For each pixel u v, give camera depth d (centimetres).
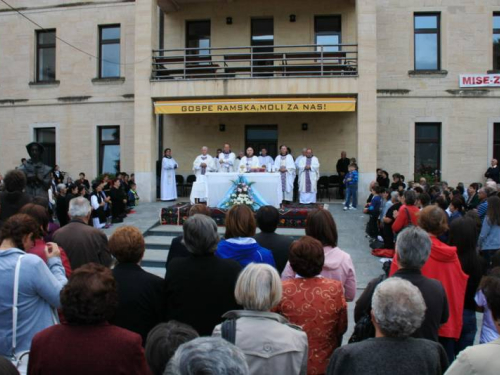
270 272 285
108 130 2019
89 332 246
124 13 1978
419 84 1844
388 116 1855
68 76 2030
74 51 2023
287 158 1650
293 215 1235
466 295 454
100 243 471
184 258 360
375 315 255
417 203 811
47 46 2073
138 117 1695
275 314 281
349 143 1889
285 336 269
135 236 362
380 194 1100
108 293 254
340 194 1811
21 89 2067
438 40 1861
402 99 1852
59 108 2039
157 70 1705
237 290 285
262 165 1683
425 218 426
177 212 1294
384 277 351
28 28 2059
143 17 1698
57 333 247
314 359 320
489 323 401
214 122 1955
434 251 415
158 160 1952
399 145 1852
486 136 1830
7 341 329
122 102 1984
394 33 1848
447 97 1836
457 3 1828
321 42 1941
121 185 1443
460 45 1833
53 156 2069
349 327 670
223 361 160
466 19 1830
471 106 1833
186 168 1969
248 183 1262
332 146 1897
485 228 708
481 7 1823
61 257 411
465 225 465
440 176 1838
